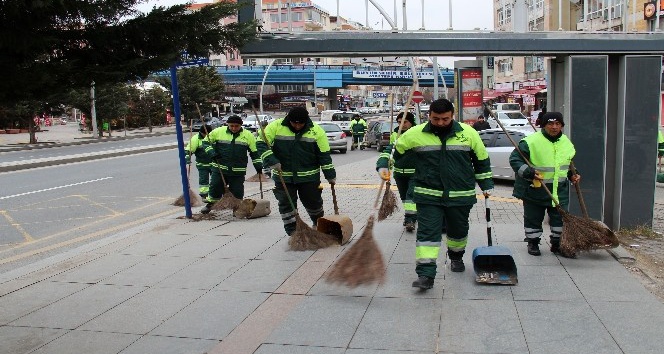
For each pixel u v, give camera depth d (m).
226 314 4.99
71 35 3.56
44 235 9.66
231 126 9.49
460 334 4.41
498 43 7.65
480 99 18.66
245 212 9.34
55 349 4.34
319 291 5.53
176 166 22.19
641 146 7.89
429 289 5.46
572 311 4.80
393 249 7.08
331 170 7.51
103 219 11.11
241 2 4.00
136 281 6.02
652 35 7.75
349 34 7.55
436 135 5.45
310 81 62.19
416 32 7.64
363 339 4.37
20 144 38.22
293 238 7.18
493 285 5.54
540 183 6.21
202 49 3.99
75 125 75.06
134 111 52.56
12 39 3.17
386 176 5.78
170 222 9.21
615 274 5.79
